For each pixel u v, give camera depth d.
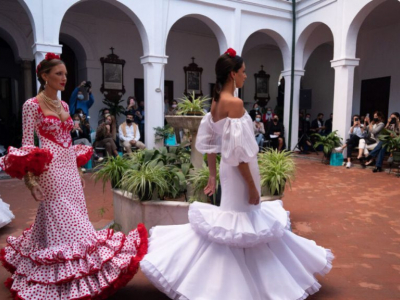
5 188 6.47
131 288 2.65
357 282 2.80
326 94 15.67
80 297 2.10
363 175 7.84
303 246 2.45
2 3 10.37
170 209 3.49
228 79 2.23
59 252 2.19
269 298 2.10
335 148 9.41
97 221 4.44
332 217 4.65
